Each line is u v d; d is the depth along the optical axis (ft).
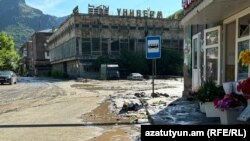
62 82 148.66
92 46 216.33
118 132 28.22
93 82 144.46
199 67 49.83
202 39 49.11
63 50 255.29
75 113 40.65
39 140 25.82
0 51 233.96
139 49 229.45
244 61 26.25
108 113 39.86
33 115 39.70
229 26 40.57
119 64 210.59
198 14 36.88
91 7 219.00
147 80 161.89
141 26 229.86
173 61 217.36
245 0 29.91
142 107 42.70
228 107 25.40
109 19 220.43
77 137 26.61
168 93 66.03
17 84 132.67
